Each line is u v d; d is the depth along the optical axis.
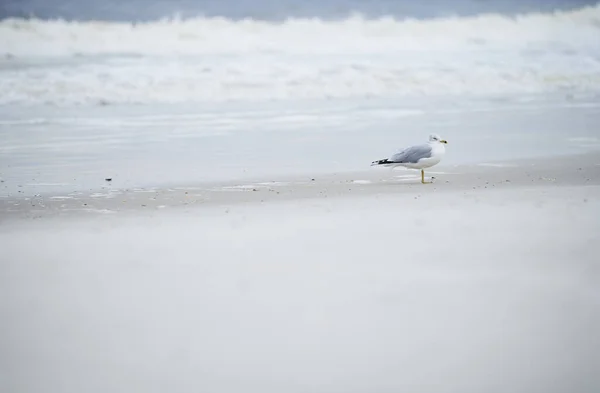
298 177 21.72
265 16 48.88
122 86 36.00
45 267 12.68
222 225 15.73
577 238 14.02
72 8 47.00
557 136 27.23
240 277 11.94
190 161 23.95
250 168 22.94
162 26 45.94
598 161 23.44
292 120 30.31
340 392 8.28
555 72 38.69
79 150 25.55
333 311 10.36
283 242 14.09
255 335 9.65
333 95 35.28
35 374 8.72
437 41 45.19
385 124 29.47
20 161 23.95
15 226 16.03
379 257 12.91
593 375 8.62
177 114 31.80
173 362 8.97
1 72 37.59
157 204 18.38
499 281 11.51
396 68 38.62
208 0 50.38
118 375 8.68
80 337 9.66
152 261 12.95
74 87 35.78
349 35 45.88
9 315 10.41
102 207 18.09
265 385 8.42
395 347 9.27
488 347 9.26
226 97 34.97
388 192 19.42
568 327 9.77
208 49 42.81
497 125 29.14
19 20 44.91
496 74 38.16
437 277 11.73
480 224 15.30
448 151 25.11
